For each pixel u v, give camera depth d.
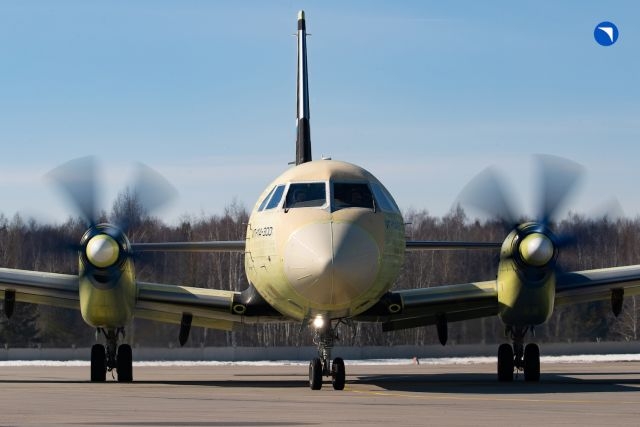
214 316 48.50
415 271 136.38
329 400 34.44
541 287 43.62
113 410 30.38
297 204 40.50
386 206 41.25
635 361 89.12
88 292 43.84
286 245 38.91
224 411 29.97
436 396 36.44
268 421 26.88
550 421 26.69
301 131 57.56
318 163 42.72
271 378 56.75
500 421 26.73
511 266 43.84
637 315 133.75
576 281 45.56
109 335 47.53
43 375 62.59
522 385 44.56
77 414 29.00
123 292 44.03
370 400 34.28
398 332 130.25
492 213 45.00
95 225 45.38
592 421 26.69
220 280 127.12
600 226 143.62
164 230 145.62
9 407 31.66
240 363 89.69
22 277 45.75
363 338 129.38
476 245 51.09
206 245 49.22
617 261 143.12
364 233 38.56
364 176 41.59
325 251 37.50
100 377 47.84
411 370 71.31
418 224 166.25
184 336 50.56
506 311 44.56
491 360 95.44
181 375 62.41
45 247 47.38
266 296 43.00
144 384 46.25
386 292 41.38
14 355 97.88
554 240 43.31
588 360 91.44
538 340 130.62
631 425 25.67
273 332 128.38
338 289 37.53
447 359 98.19
